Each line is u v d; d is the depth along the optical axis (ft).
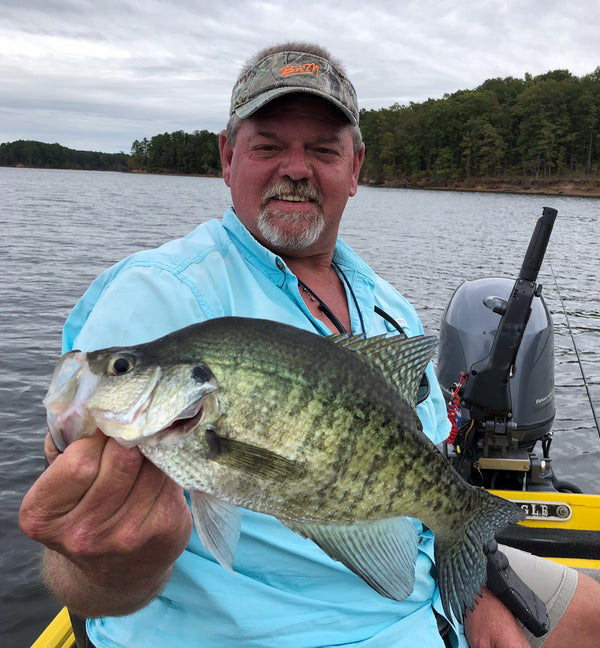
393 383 1.53
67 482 1.17
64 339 1.95
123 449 1.19
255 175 2.12
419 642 1.87
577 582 2.34
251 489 1.31
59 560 1.50
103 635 1.77
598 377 7.48
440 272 14.80
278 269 2.00
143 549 1.29
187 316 1.76
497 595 2.18
